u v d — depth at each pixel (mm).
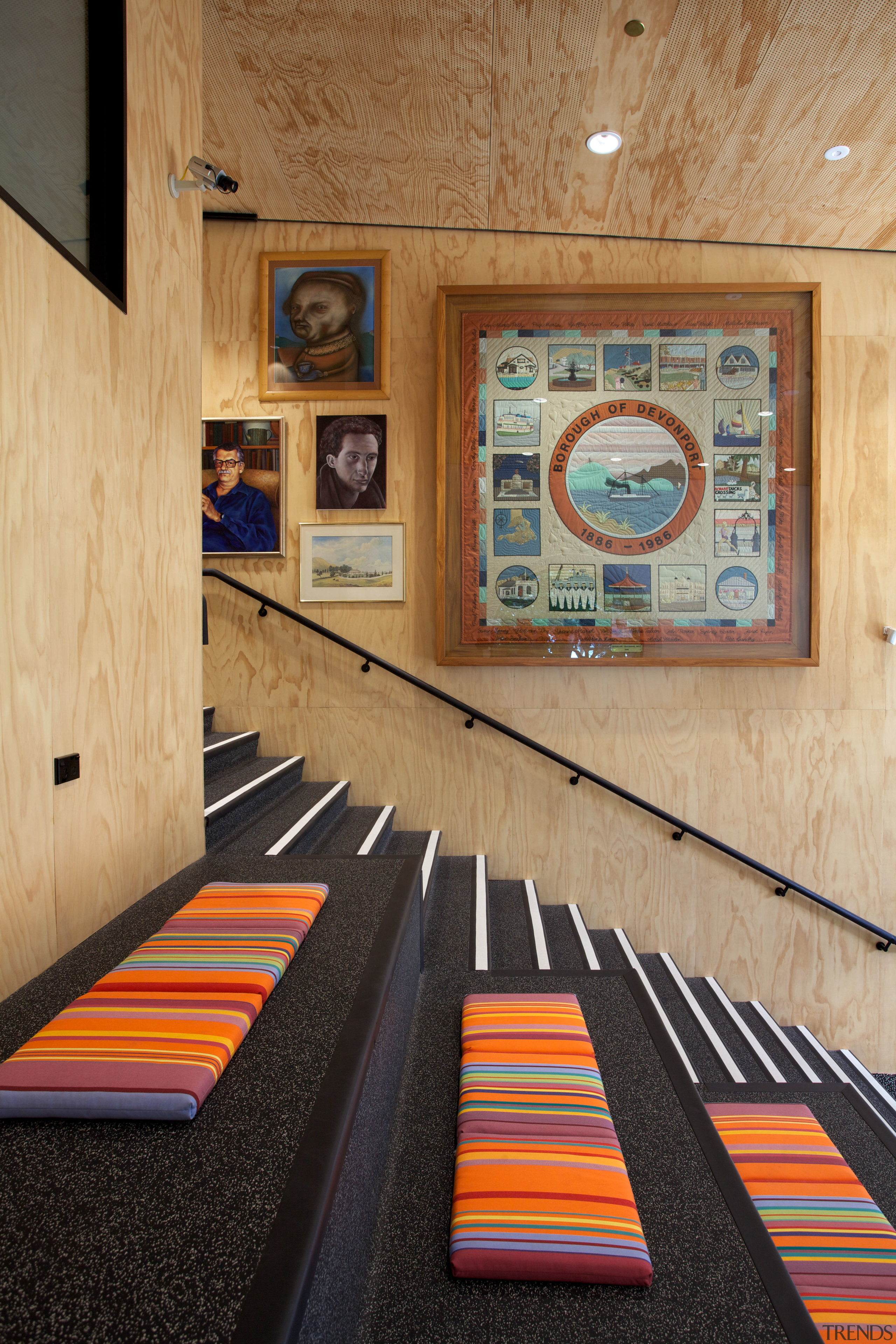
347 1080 1201
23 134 1550
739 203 3402
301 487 3777
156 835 2119
